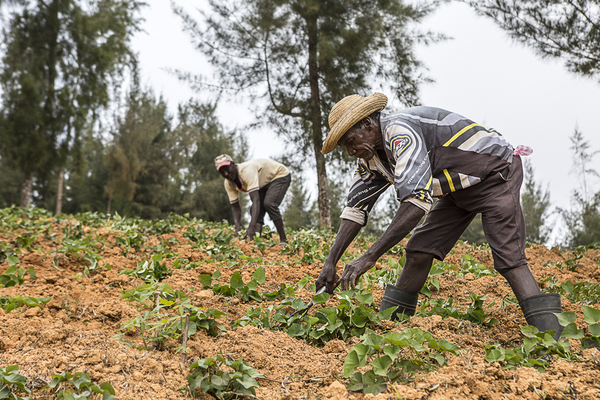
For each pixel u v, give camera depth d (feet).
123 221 24.75
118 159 106.01
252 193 22.15
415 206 7.70
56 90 66.74
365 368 6.82
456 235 9.35
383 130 8.21
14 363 6.68
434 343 6.91
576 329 7.36
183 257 17.10
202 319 8.06
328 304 10.62
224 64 44.47
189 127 132.98
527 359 6.98
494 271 14.87
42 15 65.10
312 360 7.49
